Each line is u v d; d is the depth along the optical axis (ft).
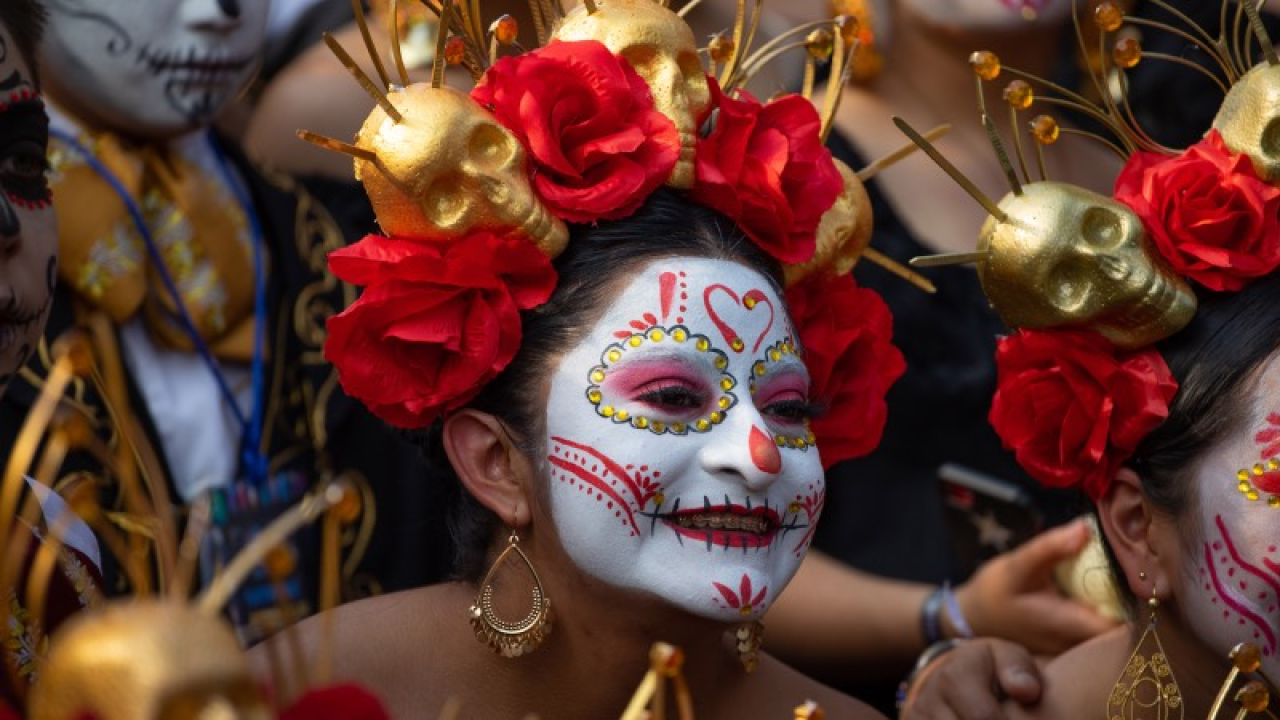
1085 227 8.40
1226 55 8.91
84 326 10.17
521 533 7.84
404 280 7.63
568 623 7.82
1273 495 8.32
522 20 11.26
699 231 7.88
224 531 10.18
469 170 7.50
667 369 7.61
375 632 8.13
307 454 10.76
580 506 7.59
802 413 7.98
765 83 13.83
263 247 10.96
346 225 11.39
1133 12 13.98
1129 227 8.40
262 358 10.77
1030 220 8.37
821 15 14.93
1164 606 8.73
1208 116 13.92
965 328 11.83
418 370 7.76
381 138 7.52
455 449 7.89
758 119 8.10
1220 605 8.43
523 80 7.65
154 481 6.09
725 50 8.34
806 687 8.71
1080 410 8.66
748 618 7.60
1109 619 10.50
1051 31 12.55
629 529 7.55
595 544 7.57
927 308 11.82
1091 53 13.41
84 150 10.37
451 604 8.14
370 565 10.68
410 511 10.82
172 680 4.83
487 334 7.59
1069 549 10.44
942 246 12.07
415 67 12.12
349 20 12.69
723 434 7.63
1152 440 8.64
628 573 7.57
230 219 10.86
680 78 7.88
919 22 12.42
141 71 10.38
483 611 7.88
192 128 10.62
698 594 7.53
